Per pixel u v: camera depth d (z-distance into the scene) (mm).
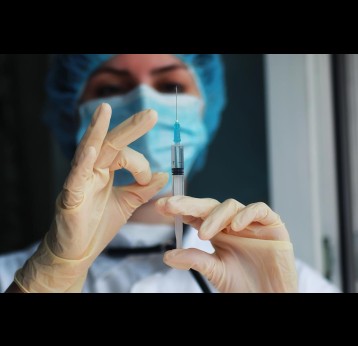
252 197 1517
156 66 1165
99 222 675
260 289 720
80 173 598
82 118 1208
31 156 1687
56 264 663
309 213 1440
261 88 1492
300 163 1448
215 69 1263
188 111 1180
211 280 708
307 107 1434
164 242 1177
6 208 1697
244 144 1515
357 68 1412
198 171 1496
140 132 620
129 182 1060
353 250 1435
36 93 1654
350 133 1428
